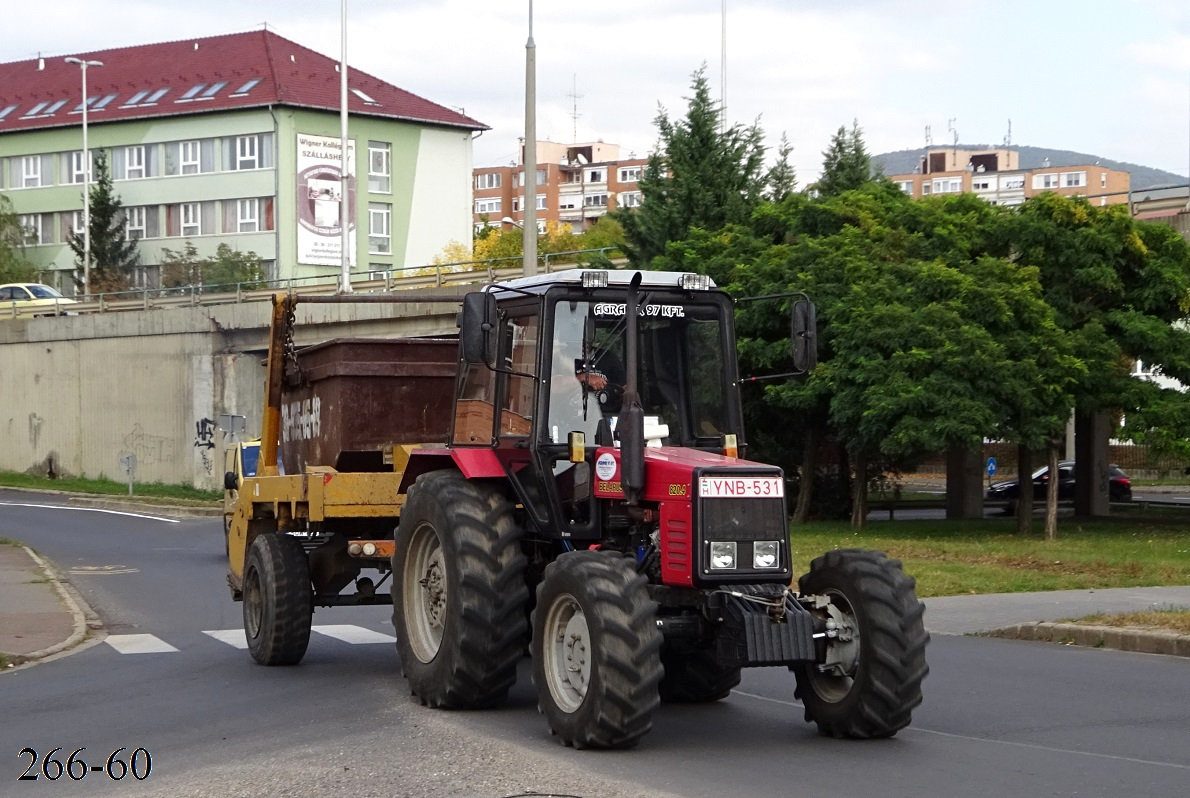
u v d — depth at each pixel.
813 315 9.48
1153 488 53.62
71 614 16.78
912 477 60.28
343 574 12.91
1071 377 25.48
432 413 13.34
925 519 34.69
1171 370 27.25
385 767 8.05
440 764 8.11
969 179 164.75
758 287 28.89
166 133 76.12
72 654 14.01
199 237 75.62
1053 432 25.81
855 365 26.88
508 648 9.67
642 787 7.48
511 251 85.88
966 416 24.61
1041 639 14.06
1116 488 43.72
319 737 9.04
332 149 74.88
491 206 149.50
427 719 9.62
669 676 10.23
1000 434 25.45
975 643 13.88
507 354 10.28
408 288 44.88
